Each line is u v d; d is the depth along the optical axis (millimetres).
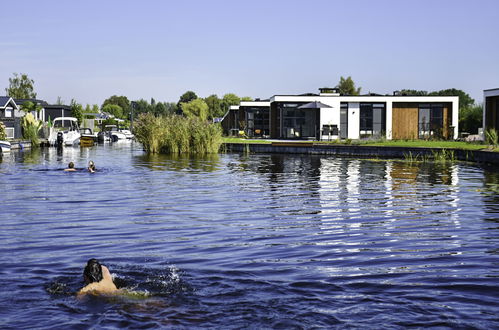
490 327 5203
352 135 52406
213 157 35312
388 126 52094
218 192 16500
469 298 6051
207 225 10898
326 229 10438
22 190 16875
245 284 6656
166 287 6559
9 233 10070
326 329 5234
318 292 6316
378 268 7395
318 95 52500
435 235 9797
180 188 17516
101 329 5297
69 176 21516
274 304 5930
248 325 5375
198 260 7922
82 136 52594
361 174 22984
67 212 12602
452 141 43531
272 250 8586
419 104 52125
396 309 5715
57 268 7484
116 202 14273
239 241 9312
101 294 6301
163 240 9414
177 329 5285
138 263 7758
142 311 5781
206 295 6258
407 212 12516
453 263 7672
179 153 39562
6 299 6168
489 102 41438
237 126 64938
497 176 21812
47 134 56875
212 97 117875
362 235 9812
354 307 5805
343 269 7352
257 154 40000
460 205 13648
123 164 28281
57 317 5625
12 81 94812
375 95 52469
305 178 21094
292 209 13031
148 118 41031
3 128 44594
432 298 6062
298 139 52375
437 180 20203
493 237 9578
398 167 27000
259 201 14477
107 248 8781
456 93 84938
